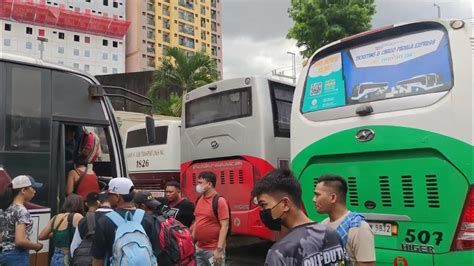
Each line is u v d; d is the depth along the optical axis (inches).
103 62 3538.4
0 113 198.1
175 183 231.0
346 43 219.6
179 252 156.6
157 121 490.6
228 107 321.7
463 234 169.0
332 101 218.1
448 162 174.4
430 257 176.6
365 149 199.0
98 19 3484.3
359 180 201.9
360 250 126.8
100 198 157.8
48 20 3292.3
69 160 229.9
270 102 309.0
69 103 222.4
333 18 739.4
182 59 1086.4
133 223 142.4
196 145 340.8
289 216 92.1
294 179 93.7
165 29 4030.5
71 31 3403.1
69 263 179.6
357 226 129.0
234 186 311.0
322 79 225.9
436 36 188.2
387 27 205.0
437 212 176.4
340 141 209.2
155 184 478.0
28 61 211.3
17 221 173.8
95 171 247.3
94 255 140.7
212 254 213.3
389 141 191.3
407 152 187.2
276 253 86.1
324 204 135.2
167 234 155.1
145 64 3818.9
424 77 187.8
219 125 323.9
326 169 214.8
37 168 205.3
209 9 4495.6
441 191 175.6
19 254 173.8
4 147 196.7
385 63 202.5
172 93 1090.1
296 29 754.8
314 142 220.5
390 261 187.3
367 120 200.4
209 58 1116.5
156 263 141.3
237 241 393.1
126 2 3855.8
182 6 4188.0
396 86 195.9
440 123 177.8
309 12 746.2
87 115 228.7
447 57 182.2
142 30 3843.5
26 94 207.9
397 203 188.2
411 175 184.9
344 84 215.3
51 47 3302.2
